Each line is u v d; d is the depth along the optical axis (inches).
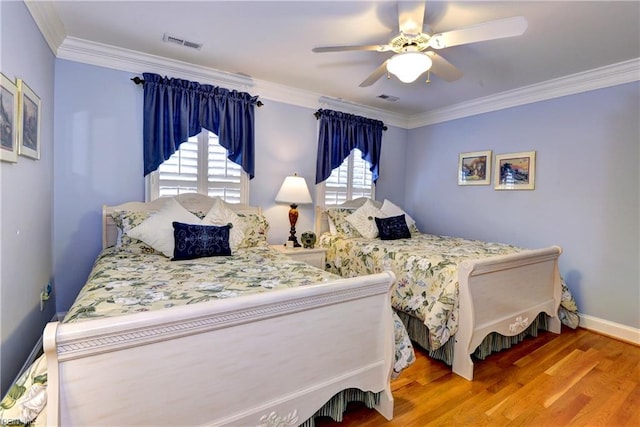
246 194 139.6
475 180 161.0
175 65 120.8
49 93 99.2
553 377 89.4
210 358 50.2
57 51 104.4
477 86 138.3
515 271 101.9
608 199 118.8
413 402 77.7
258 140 143.9
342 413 70.1
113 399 43.3
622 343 111.1
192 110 124.2
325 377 63.1
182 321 46.8
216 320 49.8
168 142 120.0
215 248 101.7
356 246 135.3
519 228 144.7
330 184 165.5
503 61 112.6
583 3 78.7
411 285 105.7
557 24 88.4
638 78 111.3
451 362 93.3
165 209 105.3
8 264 68.9
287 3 81.9
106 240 112.6
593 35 94.2
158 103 118.4
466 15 84.7
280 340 56.9
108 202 115.3
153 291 65.5
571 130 128.1
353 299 65.5
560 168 131.4
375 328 69.9
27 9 77.6
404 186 197.0
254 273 81.8
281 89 145.2
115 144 115.6
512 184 146.5
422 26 79.2
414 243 136.3
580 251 126.0
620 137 115.7
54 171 106.3
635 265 113.0
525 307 106.3
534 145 139.4
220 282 73.0
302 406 60.1
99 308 55.5
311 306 59.6
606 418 73.7
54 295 107.7
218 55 113.3
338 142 162.6
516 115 145.6
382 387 71.4
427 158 185.0
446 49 103.6
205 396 50.1
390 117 183.9
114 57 112.2
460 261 100.3
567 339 113.3
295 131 153.3
